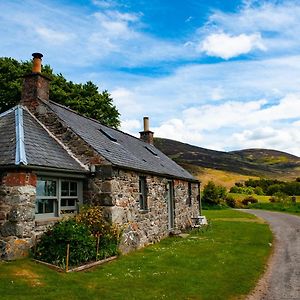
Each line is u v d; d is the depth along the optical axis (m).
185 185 22.84
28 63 26.97
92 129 16.72
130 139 22.31
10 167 10.09
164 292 8.16
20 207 10.04
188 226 22.38
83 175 12.88
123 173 13.88
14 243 9.84
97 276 9.38
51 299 7.40
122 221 13.42
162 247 14.77
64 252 10.07
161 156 25.12
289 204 43.72
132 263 11.13
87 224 11.95
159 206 17.64
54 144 13.20
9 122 12.73
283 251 13.82
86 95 30.42
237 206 48.72
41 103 14.24
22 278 8.55
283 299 7.91
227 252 13.13
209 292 8.27
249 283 9.10
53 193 11.91
